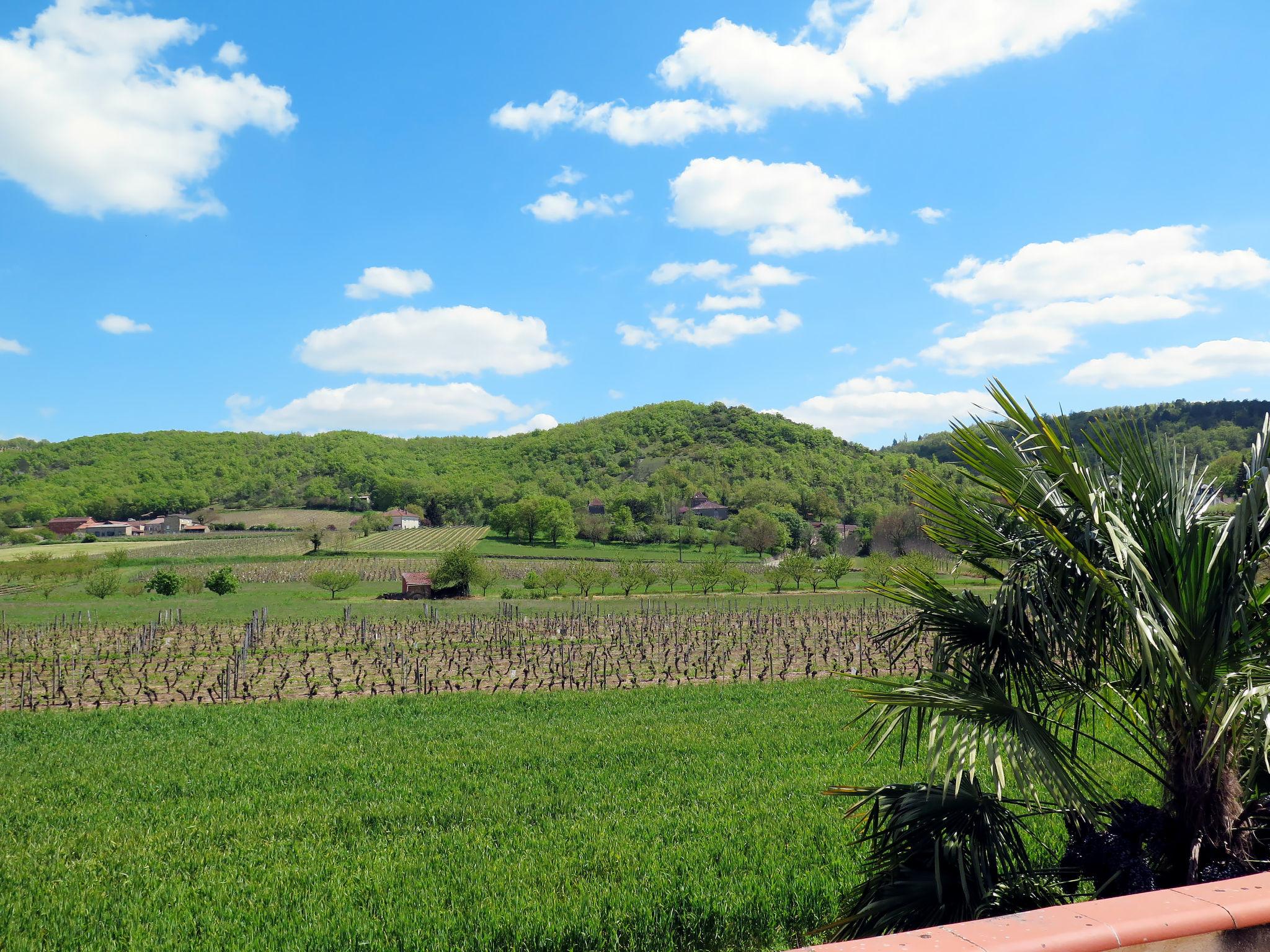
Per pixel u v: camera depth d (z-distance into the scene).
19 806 13.53
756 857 9.88
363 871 9.85
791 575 76.56
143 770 15.99
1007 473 5.38
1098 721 15.74
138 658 35.88
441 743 18.28
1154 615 4.69
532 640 41.72
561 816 12.36
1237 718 4.62
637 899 8.52
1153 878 4.83
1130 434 5.40
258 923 8.42
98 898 9.20
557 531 137.12
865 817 5.72
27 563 79.31
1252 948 2.56
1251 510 4.67
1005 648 5.62
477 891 9.09
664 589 81.44
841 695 24.98
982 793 5.37
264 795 14.06
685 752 16.86
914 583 5.89
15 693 27.31
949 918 4.70
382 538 151.62
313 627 48.97
